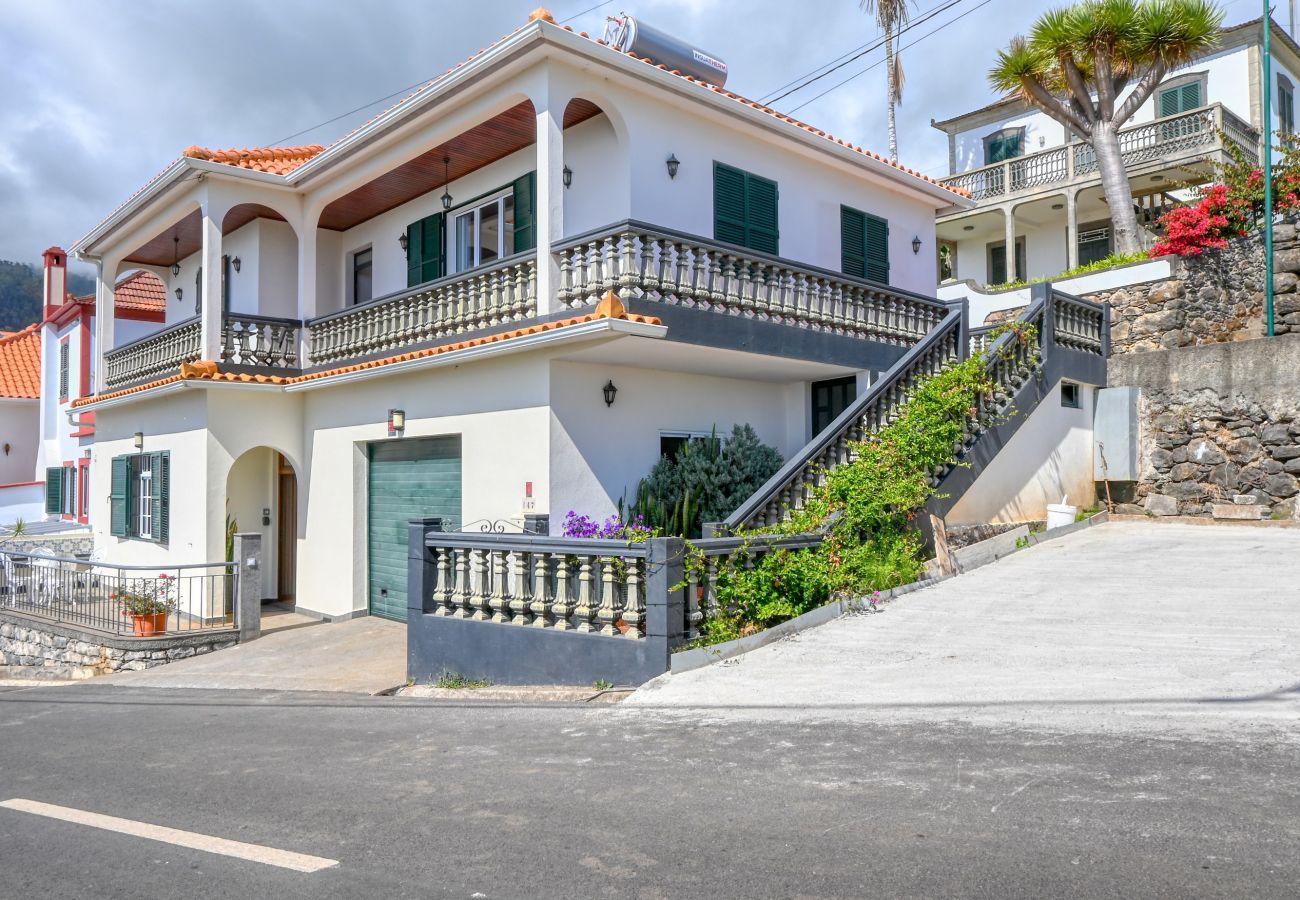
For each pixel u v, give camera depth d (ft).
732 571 26.37
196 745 22.34
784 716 20.20
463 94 36.81
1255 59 69.92
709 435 42.34
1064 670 21.74
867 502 30.68
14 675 46.16
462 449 38.68
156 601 41.60
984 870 11.85
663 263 33.96
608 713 21.86
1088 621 26.13
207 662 38.01
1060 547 38.06
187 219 53.52
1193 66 72.95
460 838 14.19
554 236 34.58
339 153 42.98
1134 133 67.82
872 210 50.98
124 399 52.16
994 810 13.87
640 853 13.14
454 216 47.11
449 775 17.78
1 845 14.94
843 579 28.81
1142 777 14.82
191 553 47.24
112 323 60.54
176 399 49.73
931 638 25.64
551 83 34.45
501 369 37.01
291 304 54.49
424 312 40.96
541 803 15.64
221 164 45.60
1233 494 42.93
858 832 13.39
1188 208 49.67
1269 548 35.04
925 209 54.95
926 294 54.49
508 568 28.12
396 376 42.37
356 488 45.16
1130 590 29.48
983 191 74.59
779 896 11.50
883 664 23.54
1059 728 17.78
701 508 37.55
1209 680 20.06
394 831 14.69
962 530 35.88
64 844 14.89
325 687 31.01
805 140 44.21
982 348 41.50
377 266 52.85
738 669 24.08
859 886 11.62
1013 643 24.48
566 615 26.30
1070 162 68.59
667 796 15.57
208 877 13.12
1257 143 66.33
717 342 35.29
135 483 54.49
